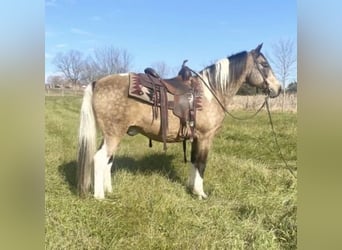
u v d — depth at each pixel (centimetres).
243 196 395
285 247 275
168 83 394
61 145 652
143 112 379
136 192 385
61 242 273
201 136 415
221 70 419
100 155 377
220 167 497
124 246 279
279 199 359
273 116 1030
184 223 319
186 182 452
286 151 621
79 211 327
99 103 373
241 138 737
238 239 284
